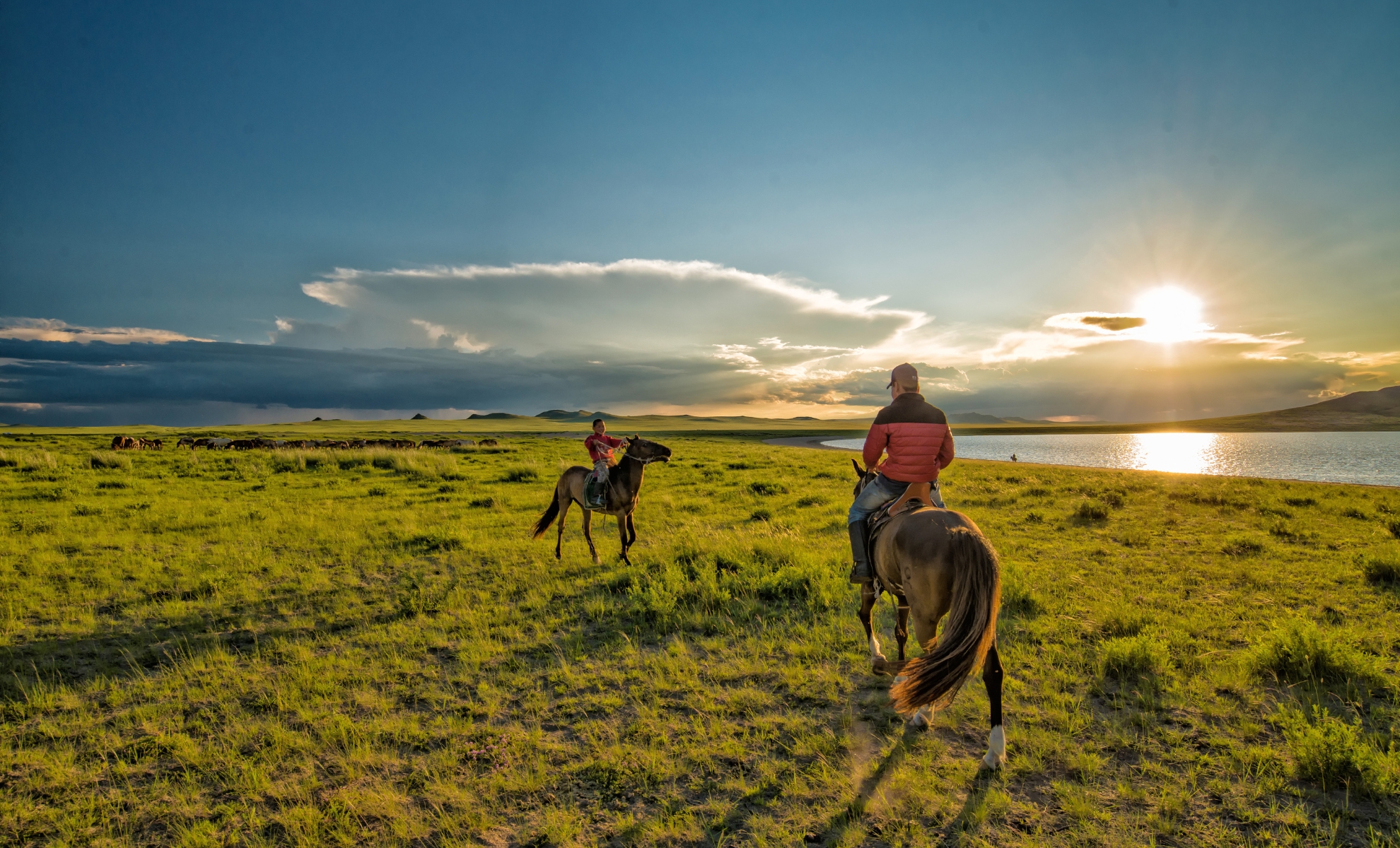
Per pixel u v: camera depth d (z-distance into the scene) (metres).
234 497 18.11
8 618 7.50
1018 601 7.39
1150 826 3.56
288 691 5.49
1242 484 20.09
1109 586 8.30
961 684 3.67
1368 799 3.70
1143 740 4.45
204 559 10.38
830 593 7.58
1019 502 16.22
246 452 34.22
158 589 8.77
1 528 12.69
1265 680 5.32
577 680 5.67
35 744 4.73
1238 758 4.17
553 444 47.94
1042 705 5.01
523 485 21.91
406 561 10.53
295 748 4.58
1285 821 3.55
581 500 10.25
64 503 15.95
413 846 3.54
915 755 4.33
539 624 7.19
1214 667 5.47
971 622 3.74
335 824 3.69
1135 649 5.52
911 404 5.06
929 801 3.82
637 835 3.56
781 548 9.77
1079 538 11.57
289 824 3.68
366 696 5.39
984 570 3.84
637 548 11.16
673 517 15.02
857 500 5.30
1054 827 3.59
